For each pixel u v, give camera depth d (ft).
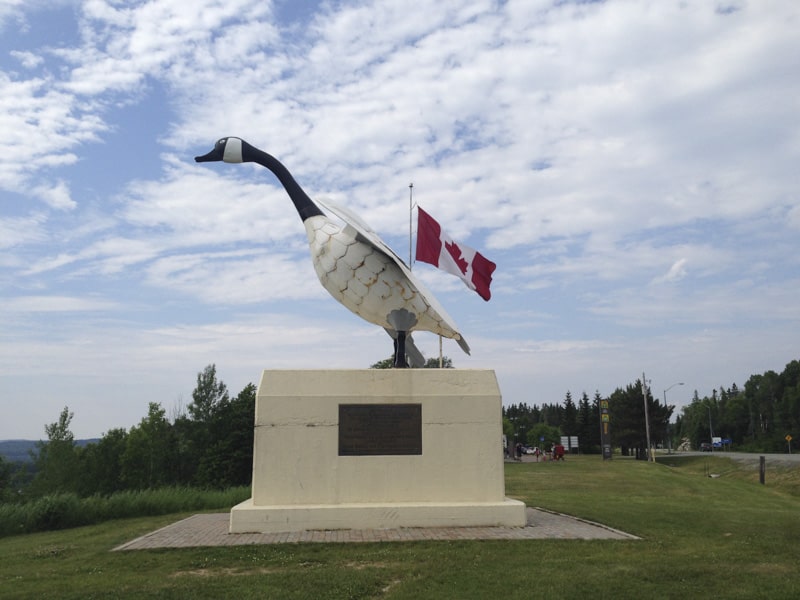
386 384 40.27
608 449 152.56
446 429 40.32
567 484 80.89
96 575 28.37
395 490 39.37
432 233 54.13
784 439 251.60
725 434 309.22
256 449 38.81
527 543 33.71
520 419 325.21
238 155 46.14
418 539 34.53
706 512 47.98
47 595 24.85
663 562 29.45
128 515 56.08
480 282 55.31
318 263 42.50
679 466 180.24
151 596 24.27
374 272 41.52
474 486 40.09
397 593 24.61
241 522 37.45
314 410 39.47
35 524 51.52
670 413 195.21
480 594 24.40
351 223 39.55
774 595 24.18
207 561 30.25
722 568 28.32
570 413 253.44
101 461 123.65
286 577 26.89
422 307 42.93
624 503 54.65
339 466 39.14
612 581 25.93
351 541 33.99
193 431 129.90
